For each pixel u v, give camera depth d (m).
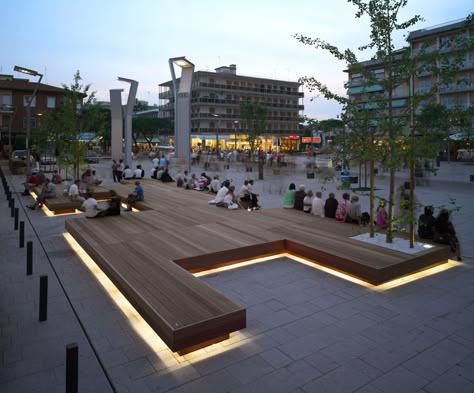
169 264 7.23
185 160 27.62
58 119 21.62
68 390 3.81
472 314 6.13
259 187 22.39
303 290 7.10
